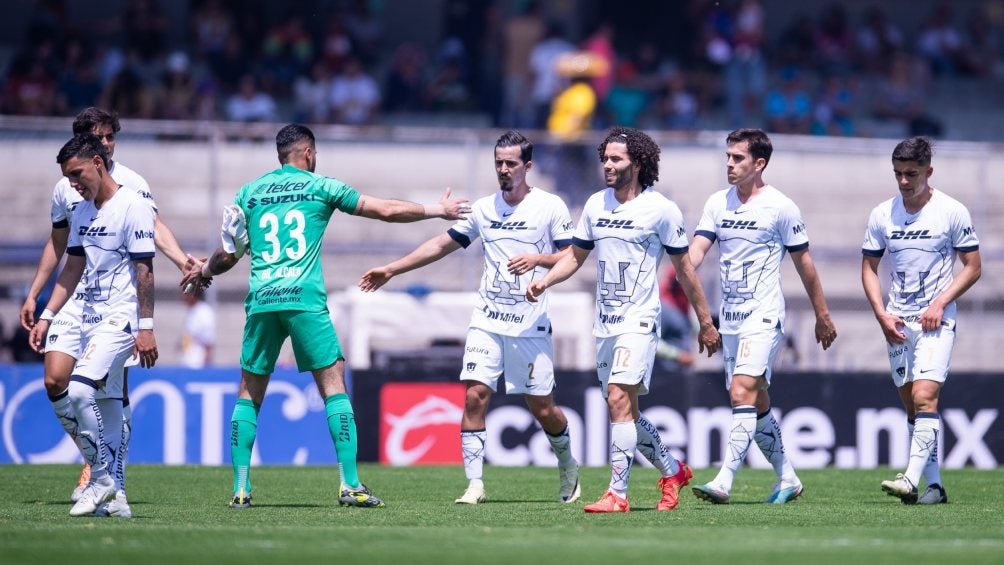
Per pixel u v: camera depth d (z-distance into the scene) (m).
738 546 21.05
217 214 51.38
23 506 28.58
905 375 30.52
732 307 29.05
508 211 29.20
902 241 30.12
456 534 22.50
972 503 30.39
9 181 55.59
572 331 50.81
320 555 19.89
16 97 69.56
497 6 82.19
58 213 28.20
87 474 29.17
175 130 50.53
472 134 52.09
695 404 44.06
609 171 26.92
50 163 56.03
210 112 69.62
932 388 29.86
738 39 76.50
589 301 51.19
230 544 21.05
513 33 76.75
